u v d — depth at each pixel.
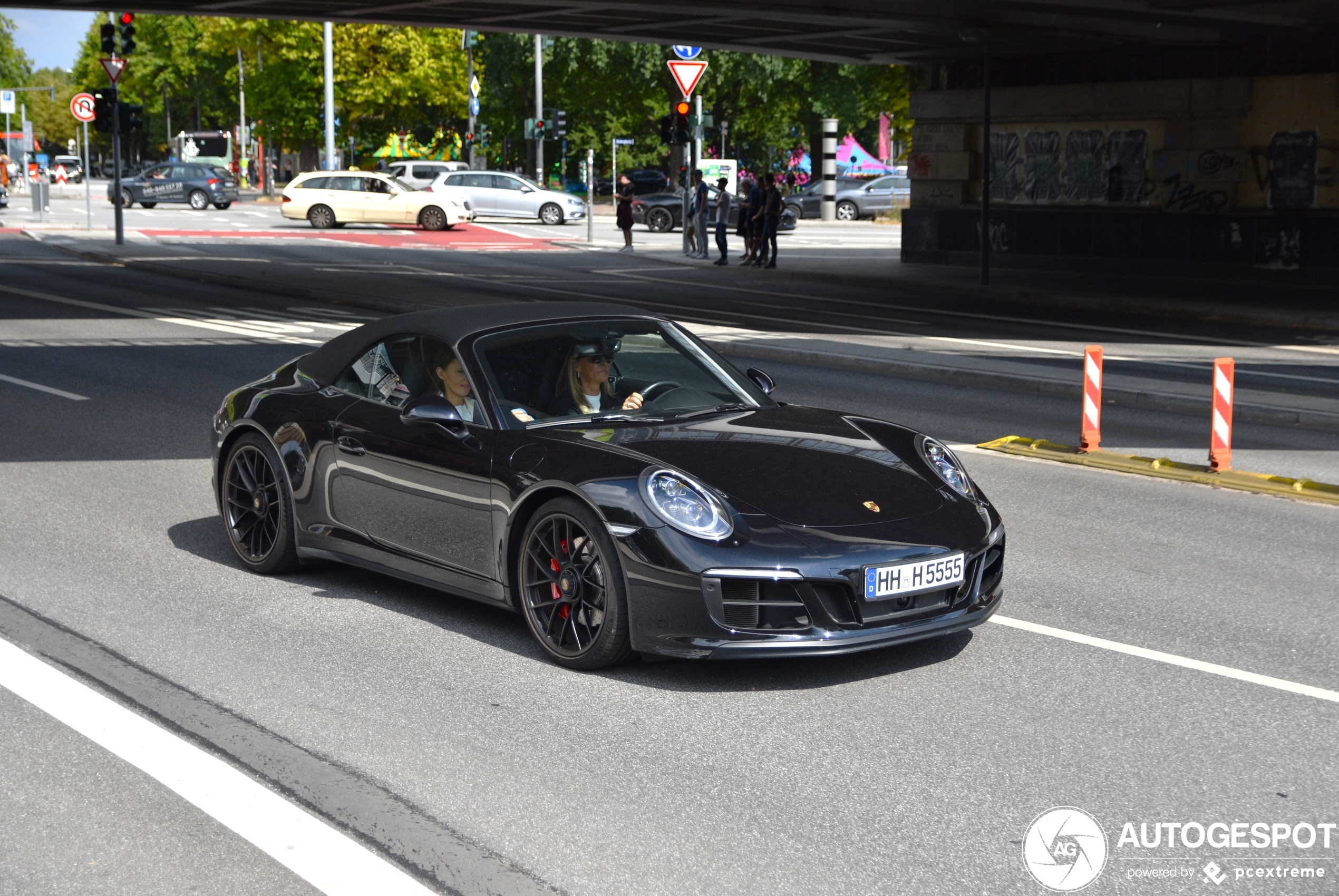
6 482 8.60
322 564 6.67
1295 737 4.47
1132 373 14.27
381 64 64.06
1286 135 25.16
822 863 3.57
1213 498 8.40
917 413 11.82
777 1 22.58
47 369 13.72
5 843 3.68
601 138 70.50
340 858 3.58
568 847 3.65
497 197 46.66
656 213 44.66
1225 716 4.66
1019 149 29.56
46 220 41.94
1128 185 27.64
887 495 5.11
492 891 3.40
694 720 4.61
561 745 4.38
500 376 5.64
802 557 4.70
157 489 8.43
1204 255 26.58
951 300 23.30
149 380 13.03
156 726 4.54
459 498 5.46
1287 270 25.34
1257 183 25.72
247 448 6.48
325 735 4.46
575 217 47.22
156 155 140.12
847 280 26.89
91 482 8.60
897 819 3.84
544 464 5.14
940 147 30.75
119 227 31.81
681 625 4.74
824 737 4.46
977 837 3.73
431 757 4.28
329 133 53.22
